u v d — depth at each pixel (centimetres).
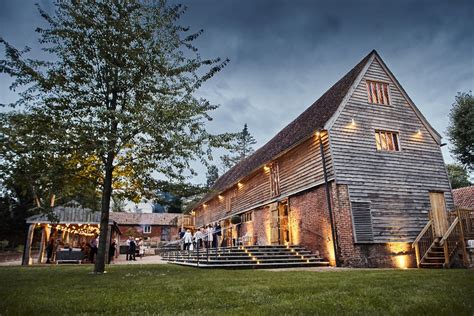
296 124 2197
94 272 1040
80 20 1036
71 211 2228
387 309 343
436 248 1456
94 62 1088
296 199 1788
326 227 1518
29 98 974
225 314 326
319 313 324
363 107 1703
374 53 1839
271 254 1531
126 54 1084
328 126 1576
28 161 914
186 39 1179
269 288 543
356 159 1573
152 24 1126
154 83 1104
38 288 598
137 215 5100
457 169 3766
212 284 634
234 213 2627
